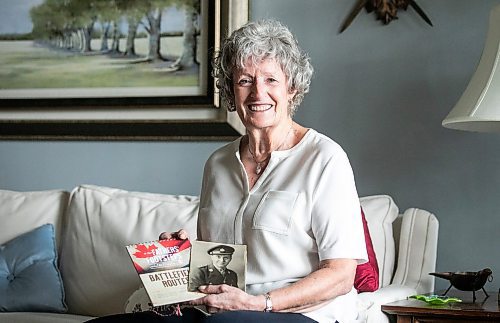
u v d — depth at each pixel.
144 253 2.12
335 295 2.14
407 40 3.22
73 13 3.69
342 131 3.31
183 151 3.52
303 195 2.21
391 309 2.45
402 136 3.23
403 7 3.21
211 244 2.10
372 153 3.27
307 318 2.06
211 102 3.45
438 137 3.19
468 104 2.70
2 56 3.79
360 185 3.29
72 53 3.69
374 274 2.61
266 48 2.23
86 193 3.29
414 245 2.98
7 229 3.37
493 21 2.74
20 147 3.77
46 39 3.73
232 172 2.36
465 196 3.16
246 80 2.26
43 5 3.73
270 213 2.22
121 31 3.62
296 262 2.21
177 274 2.10
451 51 3.17
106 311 3.12
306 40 3.35
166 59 3.54
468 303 2.54
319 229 2.18
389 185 3.25
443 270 3.19
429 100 3.20
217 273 2.08
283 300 2.06
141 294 2.80
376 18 3.26
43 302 3.15
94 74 3.66
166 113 3.54
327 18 3.32
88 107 3.66
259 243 2.22
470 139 3.15
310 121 3.35
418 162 3.21
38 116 3.74
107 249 3.14
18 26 3.76
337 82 3.31
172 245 2.15
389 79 3.24
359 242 2.19
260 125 2.26
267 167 2.28
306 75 2.33
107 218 3.18
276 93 2.25
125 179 3.62
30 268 3.20
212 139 3.46
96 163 3.66
